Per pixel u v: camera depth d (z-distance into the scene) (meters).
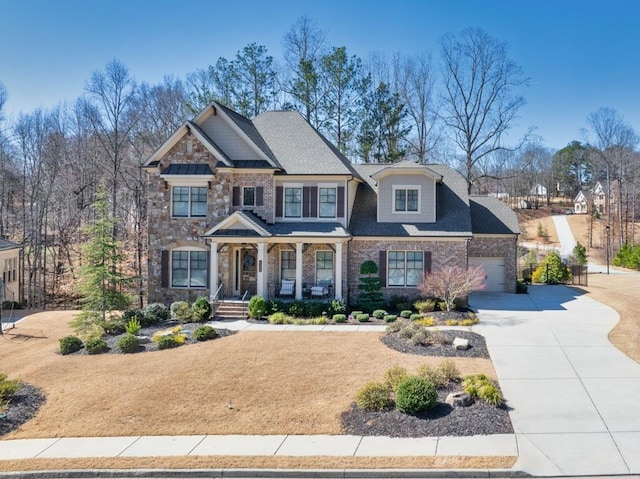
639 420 12.42
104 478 10.87
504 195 108.44
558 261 38.47
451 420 12.60
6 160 51.19
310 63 46.41
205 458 11.30
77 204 47.06
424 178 28.20
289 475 10.58
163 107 50.75
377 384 13.93
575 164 121.62
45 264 41.78
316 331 22.08
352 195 29.45
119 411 14.15
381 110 48.06
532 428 12.12
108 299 23.92
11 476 10.94
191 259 27.59
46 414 14.16
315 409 13.82
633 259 53.06
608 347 18.47
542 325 22.16
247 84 46.75
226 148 28.17
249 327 23.11
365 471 10.45
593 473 10.09
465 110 48.41
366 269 27.41
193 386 15.66
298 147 29.45
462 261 27.42
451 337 19.75
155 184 27.75
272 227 27.30
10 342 23.31
